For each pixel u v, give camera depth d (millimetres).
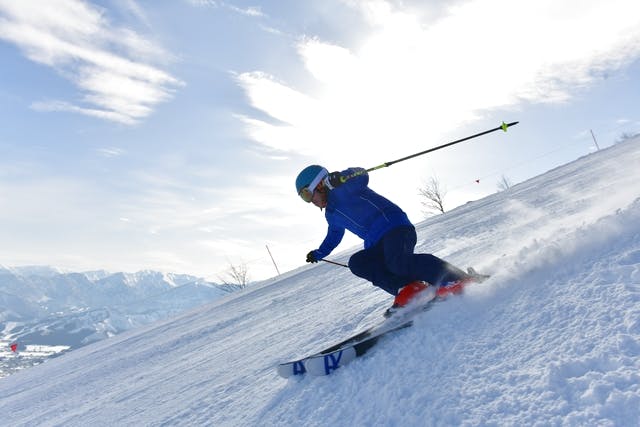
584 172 10461
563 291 1595
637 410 915
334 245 2807
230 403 2213
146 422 2512
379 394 1502
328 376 1895
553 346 1285
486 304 1823
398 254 2381
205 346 5422
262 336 4246
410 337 1840
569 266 1778
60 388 6375
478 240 4879
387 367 1669
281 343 3326
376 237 2480
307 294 7320
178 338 7863
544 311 1519
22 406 5754
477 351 1471
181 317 16141
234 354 3803
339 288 6125
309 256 2824
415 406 1317
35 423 4137
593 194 4762
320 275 11195
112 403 3689
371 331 2150
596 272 1606
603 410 957
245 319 7145
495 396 1186
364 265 2602
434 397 1314
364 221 2516
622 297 1356
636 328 1174
